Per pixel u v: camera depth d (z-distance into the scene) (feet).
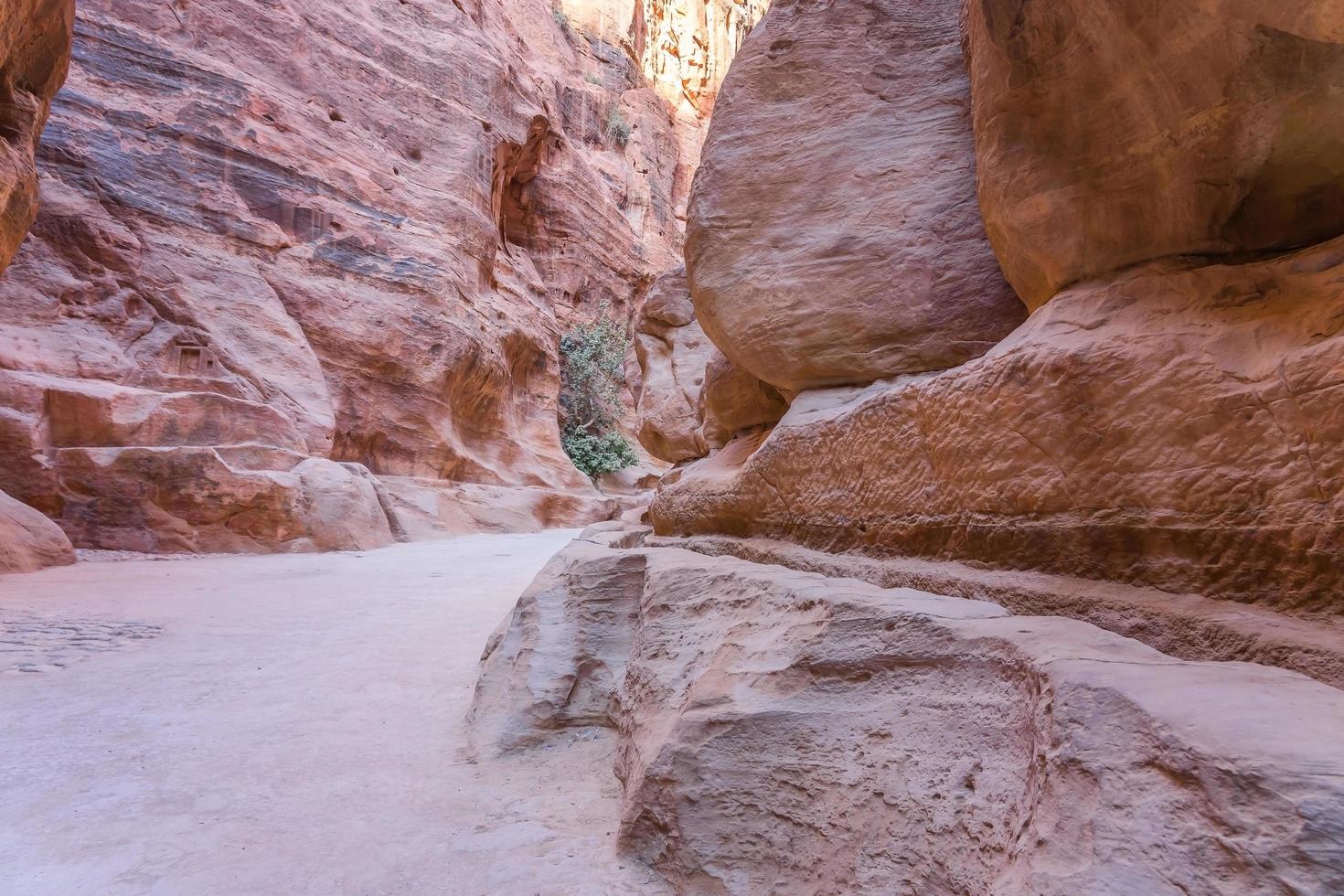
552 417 83.41
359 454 56.39
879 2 14.46
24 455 33.81
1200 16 6.44
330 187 58.80
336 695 12.59
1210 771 3.32
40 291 40.88
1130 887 3.32
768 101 14.49
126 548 34.96
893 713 5.82
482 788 8.63
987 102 8.96
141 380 41.68
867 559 9.64
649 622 9.73
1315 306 5.92
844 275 12.73
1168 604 5.99
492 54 79.61
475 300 69.26
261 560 34.32
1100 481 6.77
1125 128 7.64
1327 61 6.19
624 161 120.67
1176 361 6.36
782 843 5.89
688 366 36.78
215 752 9.70
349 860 6.78
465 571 31.55
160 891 6.23
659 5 138.72
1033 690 4.66
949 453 8.41
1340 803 2.92
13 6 25.16
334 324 55.42
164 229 47.93
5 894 6.13
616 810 7.97
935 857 4.88
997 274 11.59
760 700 6.65
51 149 44.04
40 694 12.20
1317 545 5.24
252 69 57.47
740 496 13.12
